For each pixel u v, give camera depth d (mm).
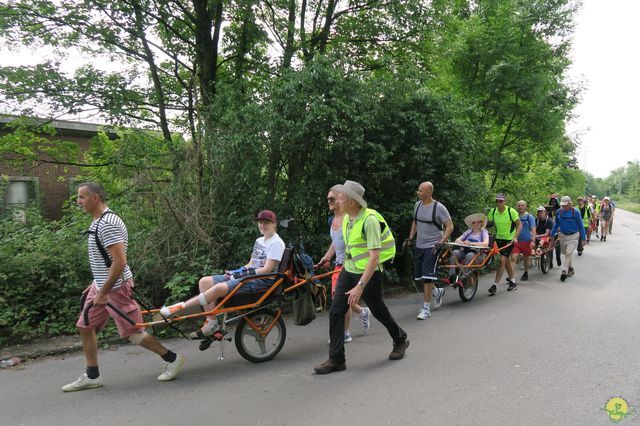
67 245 6293
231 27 10164
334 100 6801
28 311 5504
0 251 5770
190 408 3584
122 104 9258
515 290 8422
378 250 4176
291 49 9602
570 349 4766
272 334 5289
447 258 7477
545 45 13656
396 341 4695
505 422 3188
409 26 10422
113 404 3693
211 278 4668
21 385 4145
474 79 13953
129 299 3996
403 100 8594
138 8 9023
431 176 8828
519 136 14477
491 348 4891
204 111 8156
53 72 8797
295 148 7309
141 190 7242
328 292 7234
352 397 3701
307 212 7766
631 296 7441
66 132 14578
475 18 13656
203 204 7160
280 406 3576
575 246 9281
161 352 4156
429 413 3365
